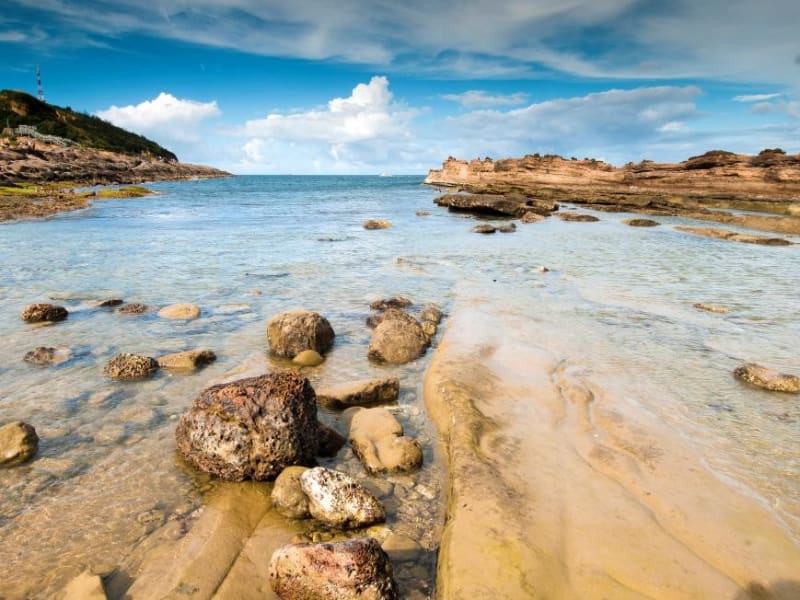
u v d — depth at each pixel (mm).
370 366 10008
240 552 5031
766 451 6676
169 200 60969
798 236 30359
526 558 4625
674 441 6844
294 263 20000
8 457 6473
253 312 13320
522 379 8805
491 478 5859
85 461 6586
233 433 6277
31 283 16156
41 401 8203
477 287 15992
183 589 4516
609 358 9906
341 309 13711
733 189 49406
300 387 6781
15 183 69125
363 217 40906
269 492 6070
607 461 6316
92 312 13078
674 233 30766
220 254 21922
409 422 7797
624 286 16234
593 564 4621
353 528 5449
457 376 8742
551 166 65562
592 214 44406
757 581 4465
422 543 5258
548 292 15328
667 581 4438
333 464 6711
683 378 9039
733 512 5395
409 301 14000
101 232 29078
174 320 12500
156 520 5480
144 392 8602
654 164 57062
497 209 42062
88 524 5398
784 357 10148
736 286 16406
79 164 104188
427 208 50188
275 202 59125
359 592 4281
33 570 4742
